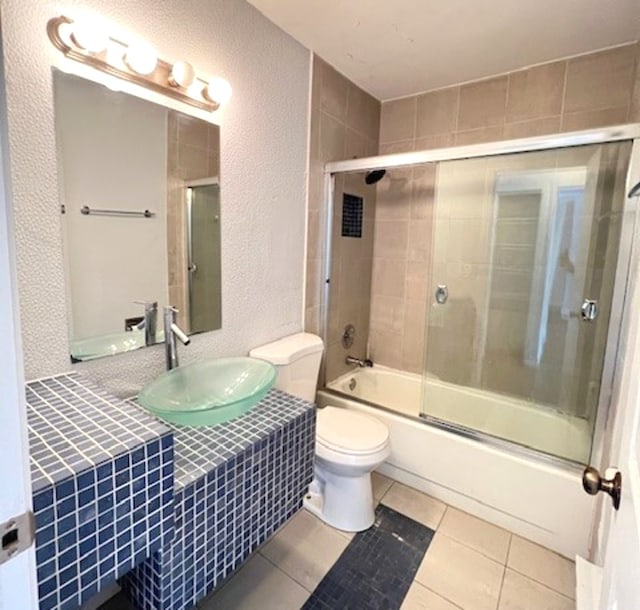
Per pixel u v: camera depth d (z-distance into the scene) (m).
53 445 0.86
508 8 1.64
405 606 1.40
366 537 1.73
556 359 2.12
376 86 2.45
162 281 1.50
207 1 1.50
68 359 1.25
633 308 1.27
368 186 2.70
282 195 2.01
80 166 1.22
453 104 2.43
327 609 1.39
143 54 1.24
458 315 2.46
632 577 0.53
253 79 1.74
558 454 1.81
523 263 2.21
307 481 1.50
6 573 0.46
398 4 1.63
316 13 1.71
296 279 2.19
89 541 0.82
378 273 2.86
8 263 0.42
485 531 1.78
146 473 0.91
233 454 1.17
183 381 1.49
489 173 2.24
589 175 1.93
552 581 1.52
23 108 1.07
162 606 1.03
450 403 2.40
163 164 1.45
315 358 2.07
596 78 2.00
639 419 0.64
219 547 1.16
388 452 1.77
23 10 1.04
